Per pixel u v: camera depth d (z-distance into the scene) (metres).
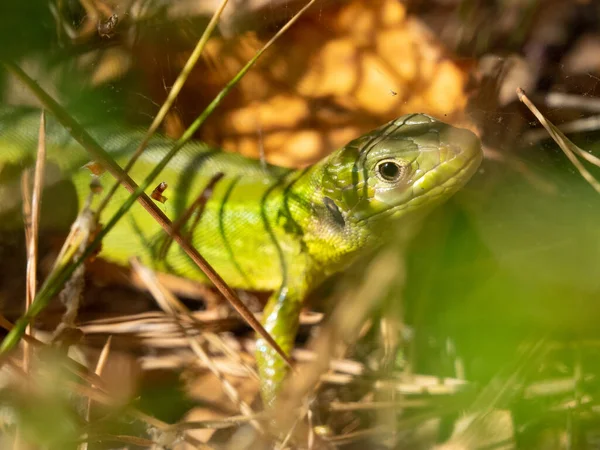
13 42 0.29
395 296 0.31
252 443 0.30
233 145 0.33
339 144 0.33
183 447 0.30
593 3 0.33
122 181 0.28
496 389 0.30
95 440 0.29
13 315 0.31
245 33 0.32
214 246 0.32
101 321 0.31
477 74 0.32
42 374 0.28
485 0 0.33
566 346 0.30
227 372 0.31
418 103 0.33
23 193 0.31
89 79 0.31
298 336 0.32
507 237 0.32
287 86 0.33
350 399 0.30
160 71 0.32
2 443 0.29
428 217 0.32
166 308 0.31
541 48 0.33
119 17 0.32
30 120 0.31
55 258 0.32
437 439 0.30
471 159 0.30
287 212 0.31
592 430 0.30
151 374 0.31
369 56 0.33
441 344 0.31
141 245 0.32
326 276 0.32
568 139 0.31
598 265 0.31
